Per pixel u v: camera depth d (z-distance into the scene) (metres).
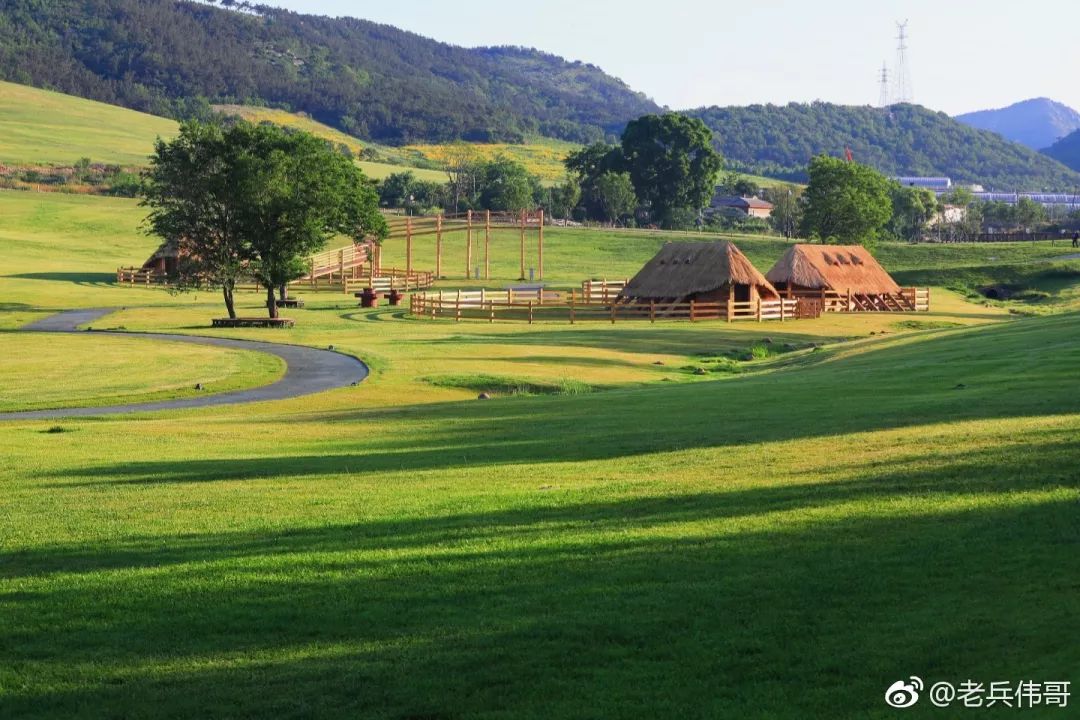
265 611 10.16
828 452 16.72
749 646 8.67
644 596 9.98
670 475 15.80
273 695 8.31
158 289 92.31
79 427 27.23
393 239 139.12
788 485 14.26
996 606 8.94
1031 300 91.75
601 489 14.91
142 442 23.95
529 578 10.75
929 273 103.94
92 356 45.78
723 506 13.30
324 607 10.20
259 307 76.94
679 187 178.62
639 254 135.50
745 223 187.38
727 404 25.47
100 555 12.59
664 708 7.76
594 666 8.52
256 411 32.16
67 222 137.75
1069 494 12.27
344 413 29.17
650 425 22.16
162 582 11.27
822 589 9.79
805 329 62.88
